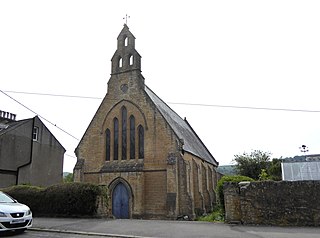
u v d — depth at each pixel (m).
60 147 35.12
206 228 13.46
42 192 18.92
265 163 44.94
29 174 30.80
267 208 14.57
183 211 25.30
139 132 28.73
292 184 14.55
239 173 46.12
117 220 16.73
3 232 12.34
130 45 31.02
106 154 29.80
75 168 29.92
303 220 14.04
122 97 30.03
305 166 28.55
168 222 15.80
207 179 37.94
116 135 29.81
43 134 33.41
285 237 11.09
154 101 30.45
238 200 15.14
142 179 26.81
